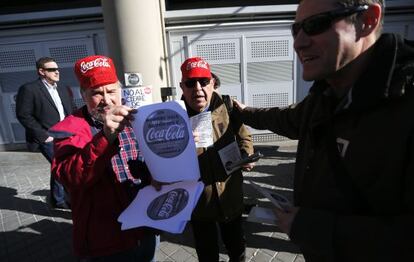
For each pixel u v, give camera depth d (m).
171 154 1.36
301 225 0.94
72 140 1.37
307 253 1.10
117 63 5.15
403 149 0.79
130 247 1.50
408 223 0.78
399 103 0.81
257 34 6.05
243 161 1.91
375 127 0.85
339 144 0.96
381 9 0.89
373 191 0.86
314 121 1.06
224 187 2.04
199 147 1.99
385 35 0.90
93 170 1.23
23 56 6.53
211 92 2.09
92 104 1.41
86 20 6.31
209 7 6.27
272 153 5.89
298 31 0.97
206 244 2.14
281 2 6.24
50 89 4.07
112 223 1.45
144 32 5.08
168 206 1.31
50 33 6.42
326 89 1.09
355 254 0.85
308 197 1.06
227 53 6.14
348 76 0.97
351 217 0.87
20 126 6.92
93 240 1.44
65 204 4.02
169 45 6.05
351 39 0.89
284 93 6.39
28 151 6.91
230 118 2.15
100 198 1.43
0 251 3.14
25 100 3.80
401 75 0.81
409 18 6.18
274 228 3.27
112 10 4.92
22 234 3.45
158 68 5.40
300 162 1.22
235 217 2.17
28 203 4.27
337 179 0.95
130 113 1.29
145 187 1.51
